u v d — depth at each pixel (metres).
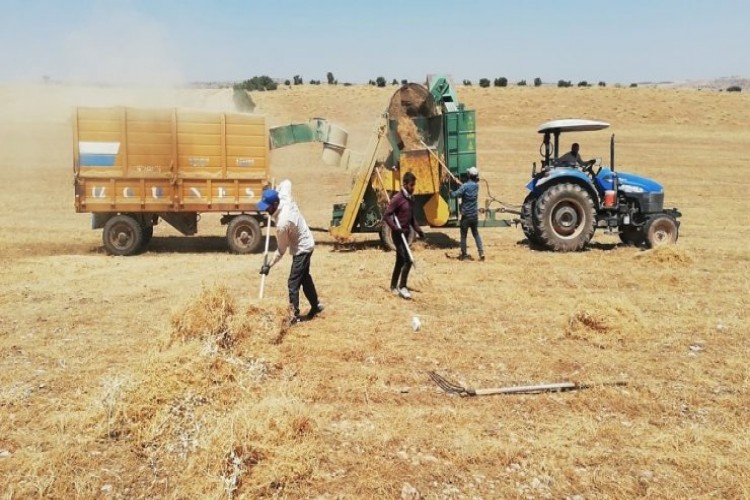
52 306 8.47
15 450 4.52
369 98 56.84
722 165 32.00
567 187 12.48
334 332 7.20
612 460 4.48
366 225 13.18
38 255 12.46
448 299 8.77
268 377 5.76
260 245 13.19
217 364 5.45
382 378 5.86
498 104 54.72
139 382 5.07
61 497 4.02
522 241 14.25
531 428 4.93
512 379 5.94
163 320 7.69
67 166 30.72
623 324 7.18
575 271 10.69
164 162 12.40
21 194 22.42
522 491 4.10
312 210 20.06
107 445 4.61
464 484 4.17
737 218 18.47
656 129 47.06
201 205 12.61
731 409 5.29
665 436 4.77
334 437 4.73
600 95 56.78
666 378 5.96
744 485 4.12
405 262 8.76
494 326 7.53
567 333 7.20
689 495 4.05
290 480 4.15
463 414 5.13
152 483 4.16
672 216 12.93
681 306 8.47
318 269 10.96
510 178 27.33
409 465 4.37
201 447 4.41
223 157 12.61
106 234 12.46
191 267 11.24
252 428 4.44
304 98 56.22
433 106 13.21
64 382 5.72
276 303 7.29
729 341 7.02
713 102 54.31
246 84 60.66
